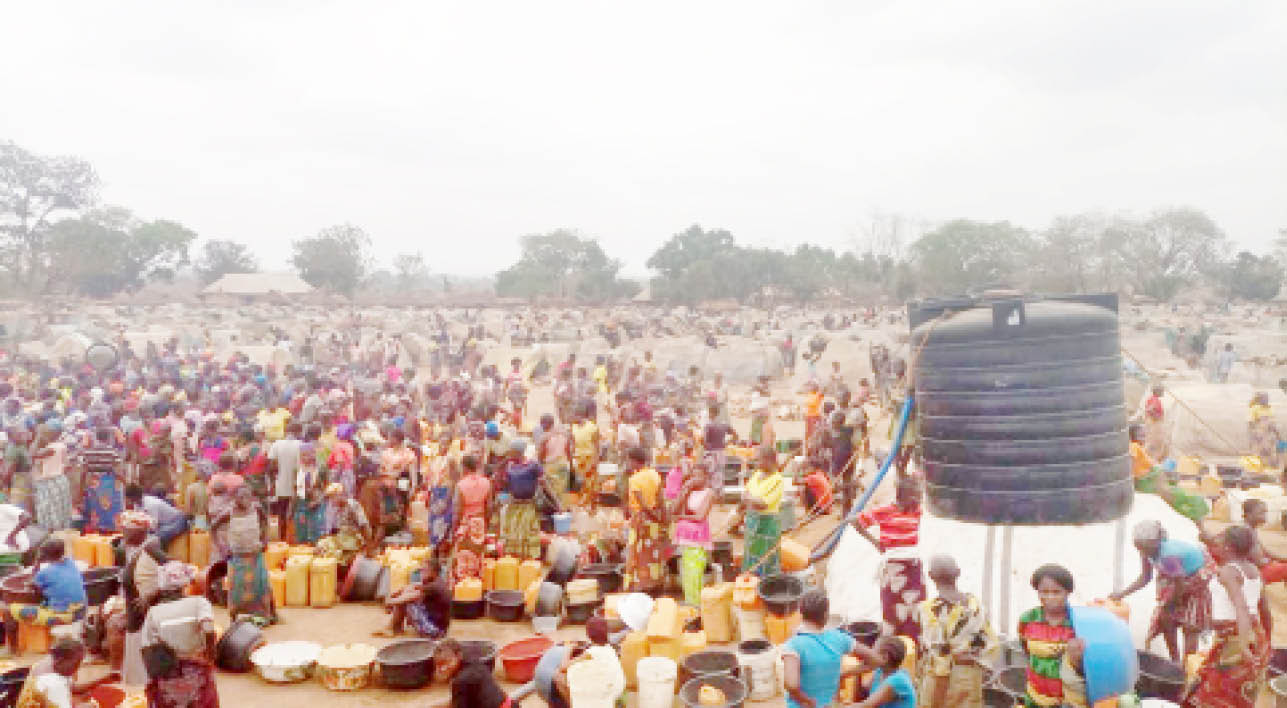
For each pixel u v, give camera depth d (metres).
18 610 9.49
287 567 11.70
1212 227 99.19
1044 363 8.37
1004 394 8.45
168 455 15.16
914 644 8.41
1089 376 8.42
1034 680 6.42
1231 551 7.44
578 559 11.45
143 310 69.50
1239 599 7.02
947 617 6.39
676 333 57.44
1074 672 6.18
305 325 56.41
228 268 115.94
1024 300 8.73
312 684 9.29
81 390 22.55
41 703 6.86
